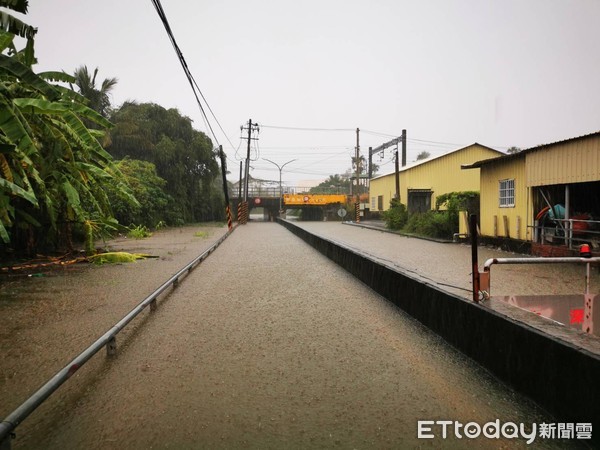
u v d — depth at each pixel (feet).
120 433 8.71
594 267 27.81
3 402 10.18
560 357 8.88
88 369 12.12
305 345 14.12
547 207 38.40
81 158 35.45
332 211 159.53
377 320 17.30
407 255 39.50
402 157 136.46
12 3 22.79
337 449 8.13
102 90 85.66
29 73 23.84
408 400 10.10
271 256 41.98
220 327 16.30
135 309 15.81
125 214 69.31
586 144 31.99
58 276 28.35
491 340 11.61
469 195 57.36
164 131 109.09
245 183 133.18
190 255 41.73
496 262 13.57
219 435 8.61
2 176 25.45
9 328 16.20
